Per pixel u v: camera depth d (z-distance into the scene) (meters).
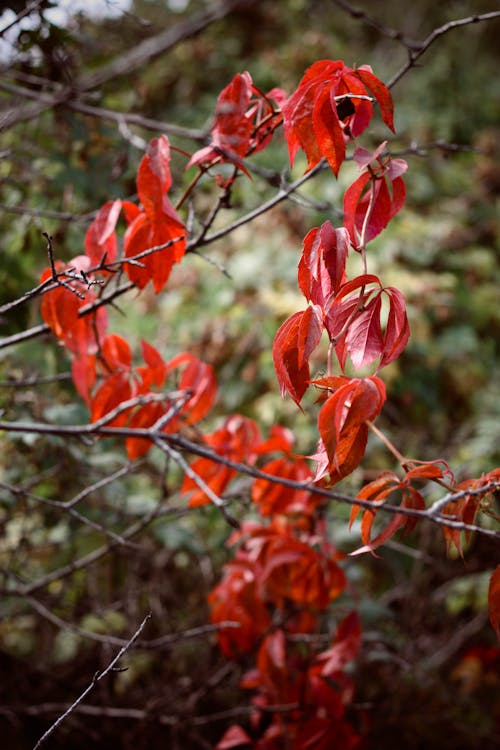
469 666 2.10
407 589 2.24
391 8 4.77
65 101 1.56
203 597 2.02
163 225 1.18
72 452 1.53
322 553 1.44
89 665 1.93
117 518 1.68
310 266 1.02
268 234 2.77
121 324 2.58
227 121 1.16
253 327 2.52
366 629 2.07
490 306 2.97
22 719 1.80
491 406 2.61
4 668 1.85
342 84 1.09
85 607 1.87
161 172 1.14
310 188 2.86
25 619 2.02
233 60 3.84
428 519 1.09
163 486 1.51
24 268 1.68
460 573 2.24
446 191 3.49
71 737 1.84
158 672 2.00
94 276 1.24
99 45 1.99
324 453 1.02
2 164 1.74
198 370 1.34
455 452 2.46
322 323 1.01
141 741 1.80
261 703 1.51
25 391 1.61
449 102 4.16
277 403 2.35
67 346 1.26
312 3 4.20
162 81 3.66
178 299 2.69
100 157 1.75
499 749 1.98
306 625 1.53
